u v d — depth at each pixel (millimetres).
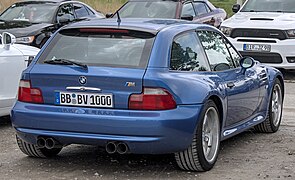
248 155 7641
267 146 8148
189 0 16641
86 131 6422
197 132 6578
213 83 6949
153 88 6277
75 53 6789
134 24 6973
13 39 9117
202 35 7426
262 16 15117
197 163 6691
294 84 13906
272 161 7344
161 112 6258
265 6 16000
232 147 8078
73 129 6473
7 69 9000
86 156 7586
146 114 6254
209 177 6648
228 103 7305
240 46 14617
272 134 8953
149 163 7246
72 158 7484
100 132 6375
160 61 6484
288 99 11906
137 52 6578
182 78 6527
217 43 7727
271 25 14445
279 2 15992
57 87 6586
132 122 6246
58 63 6699
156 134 6234
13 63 9094
